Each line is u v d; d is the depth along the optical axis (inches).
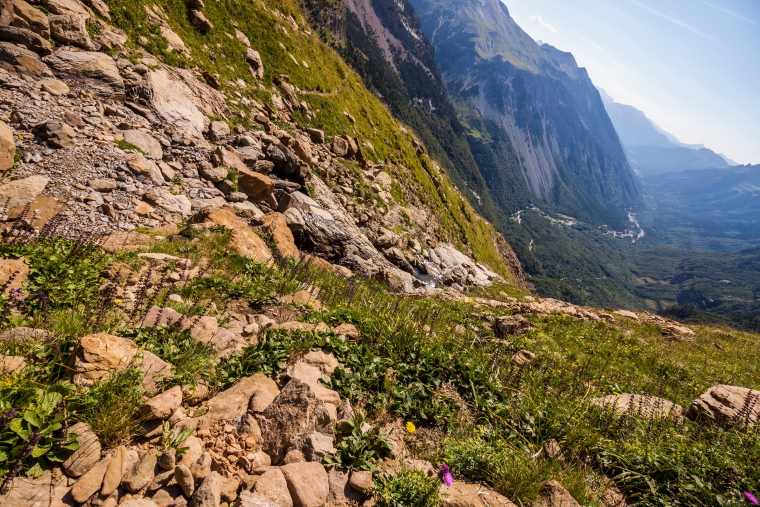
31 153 496.1
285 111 1236.5
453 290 1159.0
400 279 941.8
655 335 671.1
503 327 494.0
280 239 621.9
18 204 427.2
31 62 589.9
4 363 129.6
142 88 730.2
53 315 191.6
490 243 2373.3
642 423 218.2
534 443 188.9
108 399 129.1
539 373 281.9
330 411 152.2
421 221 1581.0
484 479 154.6
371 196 1284.4
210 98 919.7
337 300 365.1
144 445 125.4
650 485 165.5
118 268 282.2
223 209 560.4
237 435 137.0
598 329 597.6
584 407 221.5
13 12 611.5
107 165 554.3
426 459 160.2
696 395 358.9
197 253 383.6
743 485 167.0
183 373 158.4
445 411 192.9
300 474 123.7
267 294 305.9
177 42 969.5
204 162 704.4
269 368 183.2
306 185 992.9
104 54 727.7
